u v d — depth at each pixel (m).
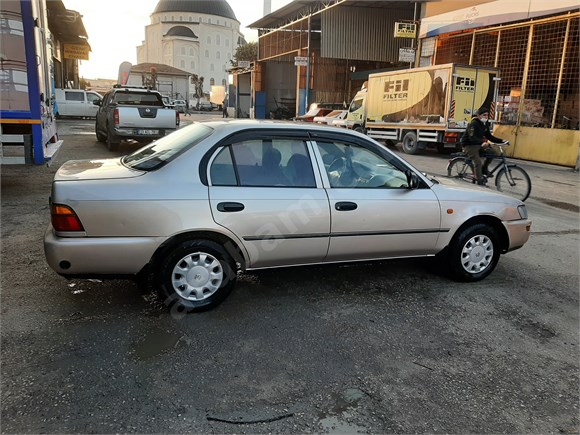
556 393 2.92
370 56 27.39
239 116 46.84
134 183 3.47
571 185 11.11
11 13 7.21
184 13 97.88
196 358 3.11
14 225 5.82
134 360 3.04
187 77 69.19
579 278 4.92
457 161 9.97
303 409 2.66
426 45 19.81
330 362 3.14
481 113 9.11
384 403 2.75
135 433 2.41
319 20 29.41
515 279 4.82
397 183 4.32
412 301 4.17
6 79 7.37
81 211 3.31
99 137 15.78
